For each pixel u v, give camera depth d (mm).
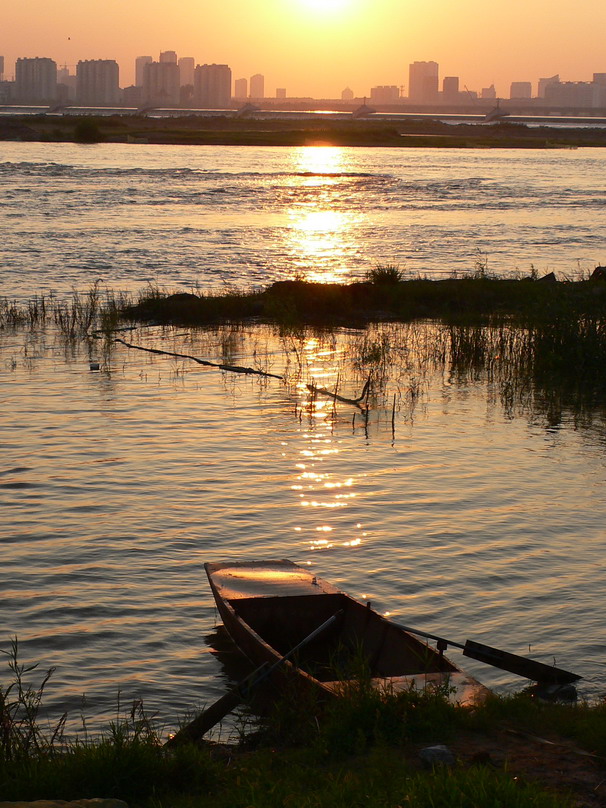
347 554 16000
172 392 27781
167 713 11117
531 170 155500
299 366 31719
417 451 22359
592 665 12375
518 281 45438
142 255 57469
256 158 173125
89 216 77250
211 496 18797
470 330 36375
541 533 17188
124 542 16312
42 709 11094
